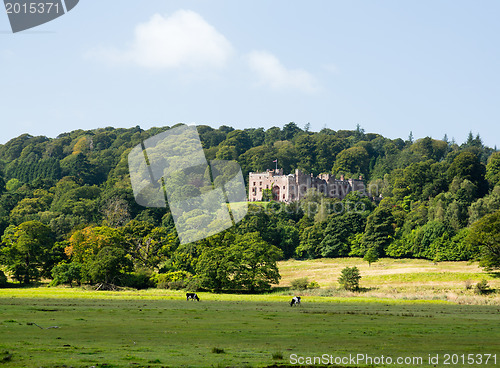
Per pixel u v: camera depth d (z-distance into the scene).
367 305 67.31
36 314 43.72
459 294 93.88
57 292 91.69
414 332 35.44
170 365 22.16
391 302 76.56
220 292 104.62
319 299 79.81
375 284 108.81
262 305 64.56
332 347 28.45
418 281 109.50
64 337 30.31
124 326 36.34
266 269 107.38
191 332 33.81
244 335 32.94
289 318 45.03
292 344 29.39
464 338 32.62
